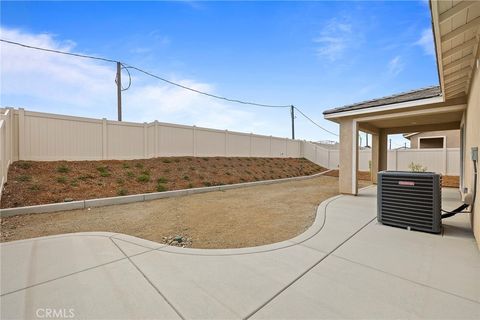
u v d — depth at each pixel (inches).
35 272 108.3
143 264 117.0
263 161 669.9
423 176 168.7
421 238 155.8
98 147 391.5
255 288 95.1
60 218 212.8
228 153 612.4
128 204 278.1
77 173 330.6
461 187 329.4
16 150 312.8
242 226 188.1
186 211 242.5
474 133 173.8
